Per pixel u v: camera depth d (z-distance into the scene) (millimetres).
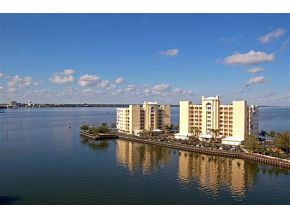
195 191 131250
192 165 178875
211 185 139625
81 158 197250
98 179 148000
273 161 176625
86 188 134375
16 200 119688
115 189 133250
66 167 171625
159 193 128750
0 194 126375
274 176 154750
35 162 183625
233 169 169250
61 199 121188
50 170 164500
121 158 198625
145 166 176000
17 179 147125
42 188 134000
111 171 163625
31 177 150625
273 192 130250
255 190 132750
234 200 120938
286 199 122062
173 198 123000
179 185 139250
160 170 166750
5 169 165750
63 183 141125
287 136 199500
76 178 149375
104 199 121562
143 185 139125
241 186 138125
